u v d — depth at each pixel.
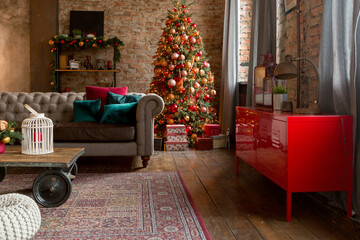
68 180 2.54
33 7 6.68
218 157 4.48
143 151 3.71
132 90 6.88
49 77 6.72
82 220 2.25
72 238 1.97
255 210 2.50
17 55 6.73
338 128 2.29
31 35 6.69
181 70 5.31
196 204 2.62
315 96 3.18
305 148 2.27
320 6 3.08
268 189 3.03
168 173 3.57
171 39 5.18
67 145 3.60
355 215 2.39
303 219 2.33
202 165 3.99
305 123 2.26
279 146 2.40
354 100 2.30
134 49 6.84
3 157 2.62
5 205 1.95
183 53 5.27
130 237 1.99
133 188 3.01
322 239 2.01
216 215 2.40
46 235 2.01
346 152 2.30
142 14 6.80
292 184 2.28
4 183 3.11
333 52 2.52
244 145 3.30
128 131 3.63
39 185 2.54
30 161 2.50
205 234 2.04
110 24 6.77
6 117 4.11
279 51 4.17
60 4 6.72
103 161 4.20
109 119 3.85
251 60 4.60
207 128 5.18
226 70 5.95
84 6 6.75
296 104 3.63
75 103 4.14
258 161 2.87
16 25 6.71
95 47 6.73
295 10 3.66
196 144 5.14
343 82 2.44
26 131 2.83
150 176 3.44
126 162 4.14
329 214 2.43
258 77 3.27
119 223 2.20
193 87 5.34
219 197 2.80
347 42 2.44
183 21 5.35
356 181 2.38
